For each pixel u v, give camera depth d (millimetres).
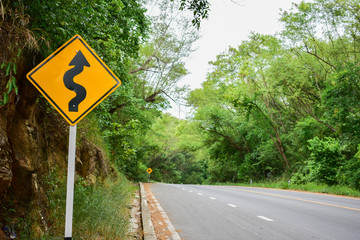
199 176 82438
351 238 5805
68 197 3027
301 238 5848
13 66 3438
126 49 10430
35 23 3920
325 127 26359
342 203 11789
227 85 35406
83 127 9484
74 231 4719
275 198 13891
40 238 3992
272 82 29078
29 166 4309
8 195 4000
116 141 14570
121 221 6047
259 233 6340
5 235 3588
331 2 22094
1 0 3166
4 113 3598
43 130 6031
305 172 26844
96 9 5645
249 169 39062
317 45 25422
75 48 3312
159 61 21969
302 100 31609
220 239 5902
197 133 42188
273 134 35094
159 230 6754
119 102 15898
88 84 3277
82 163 9078
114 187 11289
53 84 3209
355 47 23797
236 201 12531
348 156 23500
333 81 19359
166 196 14859
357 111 18719
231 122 39375
